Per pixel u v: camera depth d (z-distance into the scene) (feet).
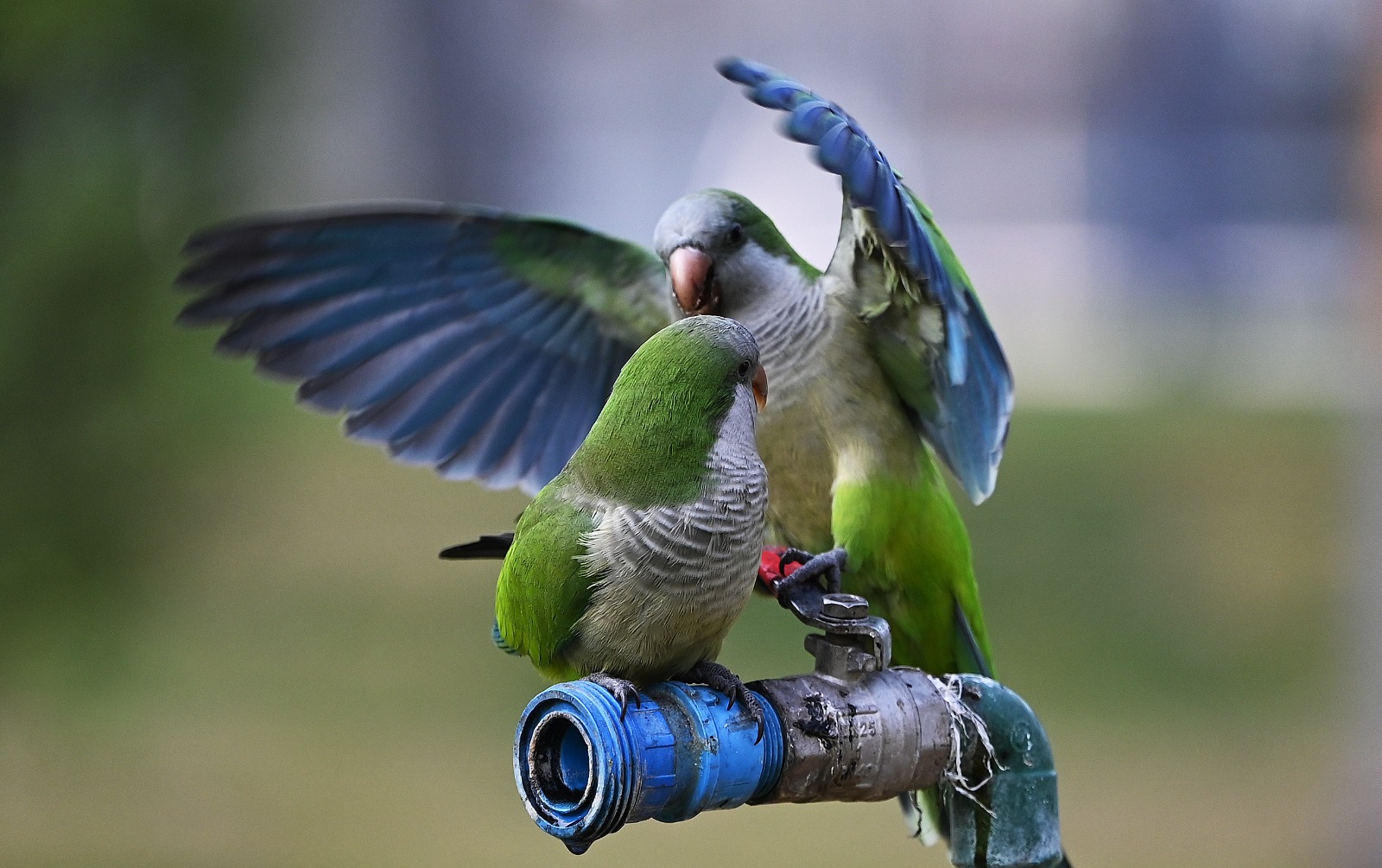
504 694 47.44
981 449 17.72
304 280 17.34
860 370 18.30
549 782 11.99
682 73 119.85
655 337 13.83
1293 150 109.29
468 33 117.60
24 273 35.09
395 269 17.78
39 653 36.91
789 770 13.17
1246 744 42.55
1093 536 56.44
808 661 47.80
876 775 13.73
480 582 58.18
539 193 119.14
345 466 74.54
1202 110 111.65
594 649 13.44
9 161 34.94
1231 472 63.05
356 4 114.01
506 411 18.51
